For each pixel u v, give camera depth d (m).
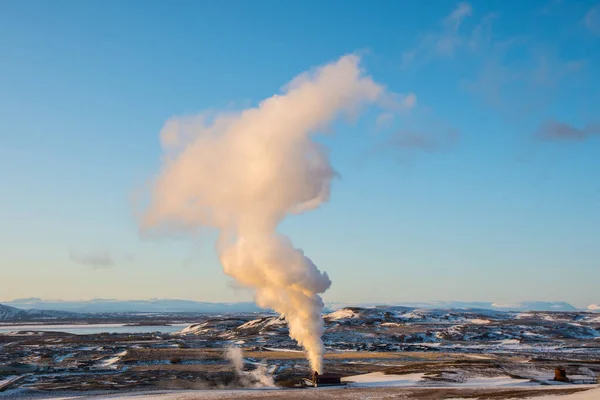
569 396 61.12
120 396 68.25
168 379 83.81
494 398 62.03
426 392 69.19
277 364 103.25
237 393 70.19
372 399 64.56
